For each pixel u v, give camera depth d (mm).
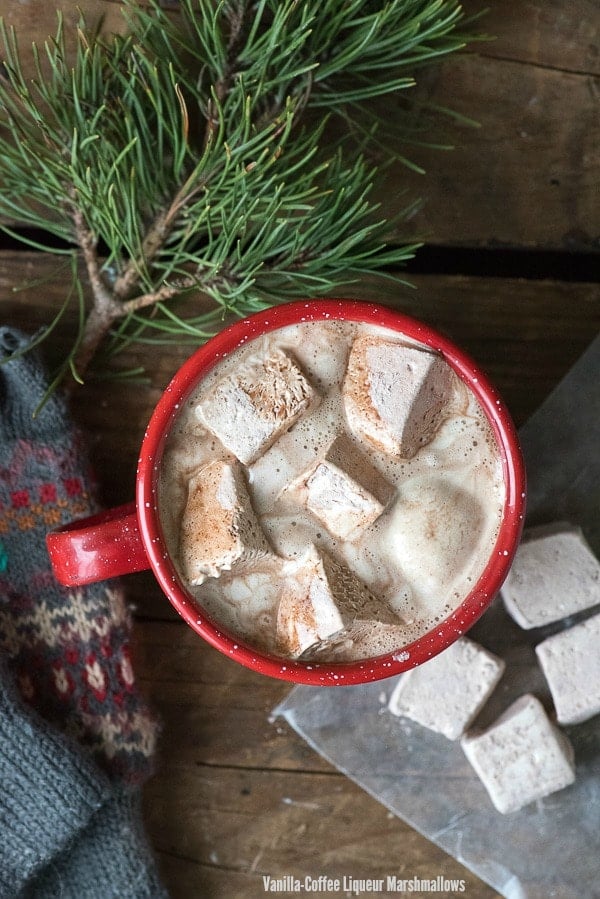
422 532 360
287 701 449
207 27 363
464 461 364
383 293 435
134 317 398
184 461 362
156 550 353
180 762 449
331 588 355
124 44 379
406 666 358
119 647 430
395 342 359
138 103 374
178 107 397
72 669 428
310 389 357
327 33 375
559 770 443
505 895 453
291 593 359
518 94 432
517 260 446
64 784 409
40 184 385
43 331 414
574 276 449
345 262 379
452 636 358
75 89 365
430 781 453
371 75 412
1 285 425
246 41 378
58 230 394
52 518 423
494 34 428
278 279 391
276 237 375
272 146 382
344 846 454
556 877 453
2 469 422
